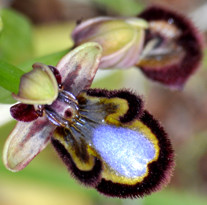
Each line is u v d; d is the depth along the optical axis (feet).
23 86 0.44
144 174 0.46
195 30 0.53
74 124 0.47
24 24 0.58
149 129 0.46
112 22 0.50
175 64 0.54
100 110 0.47
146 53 0.53
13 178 0.56
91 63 0.46
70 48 0.51
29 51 0.60
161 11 0.53
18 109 0.46
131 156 0.46
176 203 0.57
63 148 0.46
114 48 0.50
